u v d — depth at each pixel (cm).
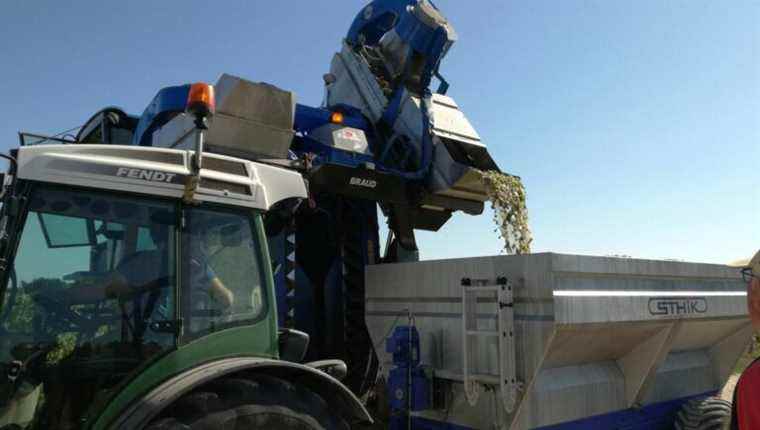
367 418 308
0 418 237
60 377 251
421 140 623
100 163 265
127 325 265
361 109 705
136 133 584
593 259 408
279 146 523
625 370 484
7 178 265
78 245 261
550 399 417
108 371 259
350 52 739
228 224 302
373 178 569
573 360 436
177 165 289
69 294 257
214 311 287
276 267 494
